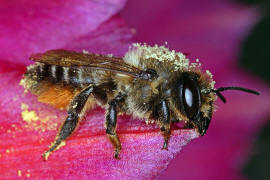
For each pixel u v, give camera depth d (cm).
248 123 9
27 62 7
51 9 7
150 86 7
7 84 7
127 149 7
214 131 9
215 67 9
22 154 7
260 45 11
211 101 7
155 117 7
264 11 10
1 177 7
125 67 7
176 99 7
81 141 7
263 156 10
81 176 7
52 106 7
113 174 7
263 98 9
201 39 9
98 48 7
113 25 7
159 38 9
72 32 7
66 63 7
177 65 7
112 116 7
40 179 7
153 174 7
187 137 7
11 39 7
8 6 7
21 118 7
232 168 9
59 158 7
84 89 7
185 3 9
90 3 7
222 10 9
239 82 9
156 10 9
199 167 9
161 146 7
